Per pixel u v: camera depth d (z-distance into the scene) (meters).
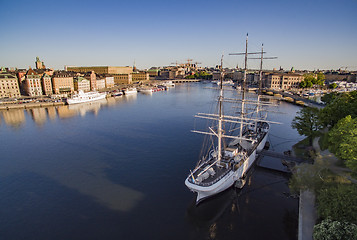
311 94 193.25
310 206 39.97
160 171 59.78
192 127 102.25
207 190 43.84
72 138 89.81
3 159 70.06
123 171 60.19
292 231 38.28
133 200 47.25
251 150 61.59
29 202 47.31
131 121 116.88
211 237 37.38
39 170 62.12
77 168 62.78
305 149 70.31
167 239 36.91
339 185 34.91
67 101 177.88
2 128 107.19
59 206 45.75
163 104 171.25
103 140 86.19
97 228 39.38
